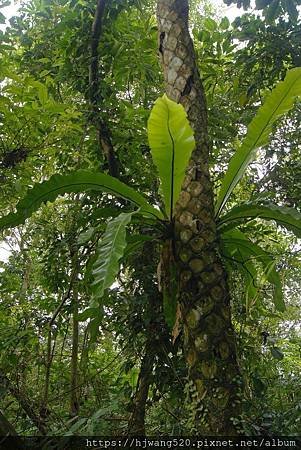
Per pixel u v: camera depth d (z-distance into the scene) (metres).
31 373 4.62
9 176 3.81
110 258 2.15
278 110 2.57
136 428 3.39
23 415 3.79
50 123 3.71
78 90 4.55
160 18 3.07
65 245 4.31
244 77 4.82
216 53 5.23
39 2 5.04
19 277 5.89
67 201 4.46
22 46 4.92
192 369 2.33
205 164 2.69
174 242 2.57
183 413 3.26
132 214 2.38
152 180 4.31
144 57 4.54
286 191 4.52
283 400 3.61
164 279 2.61
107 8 4.39
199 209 2.54
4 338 4.23
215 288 2.40
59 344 5.55
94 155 4.50
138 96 4.95
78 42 4.38
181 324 2.50
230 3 4.46
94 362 5.12
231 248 3.15
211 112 4.54
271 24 4.60
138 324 3.80
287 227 2.82
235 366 2.32
